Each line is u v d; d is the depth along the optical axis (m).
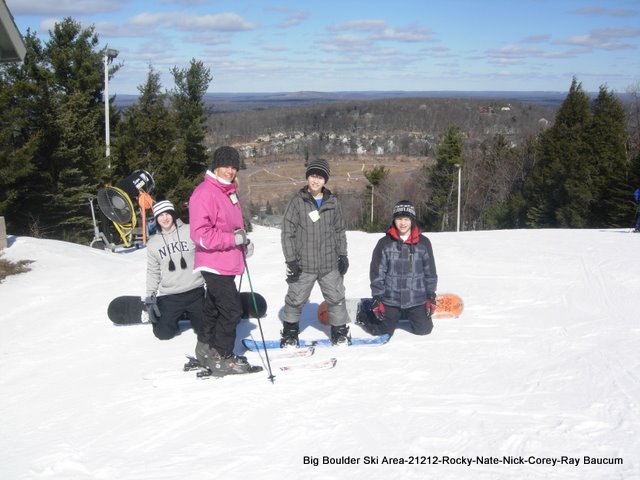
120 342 5.62
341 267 4.91
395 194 52.56
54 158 20.22
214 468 3.05
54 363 5.16
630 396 3.74
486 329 5.39
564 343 4.89
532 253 9.91
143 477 3.01
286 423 3.54
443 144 46.47
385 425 3.45
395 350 4.83
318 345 5.04
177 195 28.50
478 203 47.69
